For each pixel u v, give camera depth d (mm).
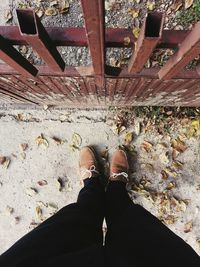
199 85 1192
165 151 2039
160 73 1084
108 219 1532
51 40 829
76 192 2084
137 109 2023
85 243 1215
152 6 1812
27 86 1333
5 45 820
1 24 1908
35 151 2102
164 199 2041
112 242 1233
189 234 2037
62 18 1869
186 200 2037
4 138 2109
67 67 1119
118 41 879
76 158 2082
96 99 1688
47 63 959
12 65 946
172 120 2016
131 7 1827
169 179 2045
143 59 870
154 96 1507
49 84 1281
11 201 2115
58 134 2092
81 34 841
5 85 1315
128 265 1070
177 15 1793
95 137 2076
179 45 845
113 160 2010
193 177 2033
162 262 1127
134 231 1285
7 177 2115
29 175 2105
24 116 2102
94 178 1912
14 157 2105
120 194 1777
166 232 1279
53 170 2096
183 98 1519
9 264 1014
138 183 2053
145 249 1179
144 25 661
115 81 1203
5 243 2105
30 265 1021
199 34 708
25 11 649
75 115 2086
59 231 1201
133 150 2057
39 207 2098
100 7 566
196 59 1645
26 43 848
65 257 1072
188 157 2033
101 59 899
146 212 1422
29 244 1096
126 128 2053
